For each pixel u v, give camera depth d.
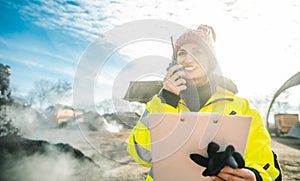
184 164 0.90
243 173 0.85
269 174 1.14
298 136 6.47
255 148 1.15
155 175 0.94
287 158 5.55
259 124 1.22
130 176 4.66
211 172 0.83
